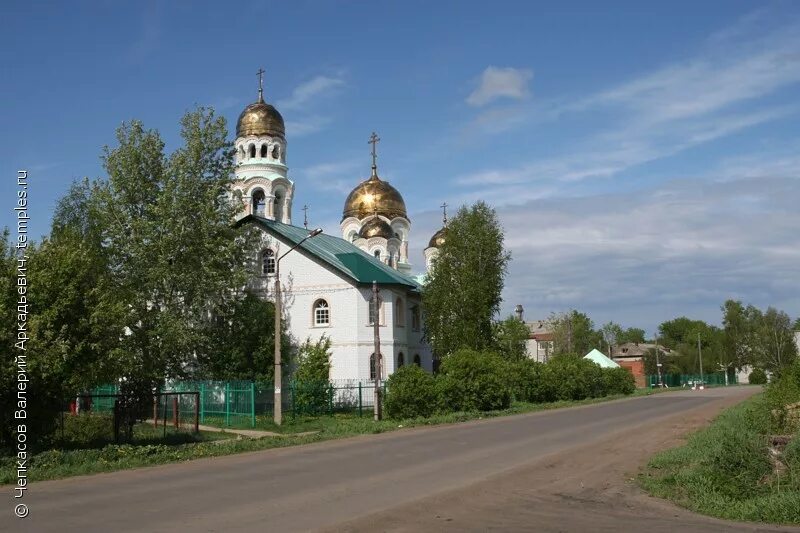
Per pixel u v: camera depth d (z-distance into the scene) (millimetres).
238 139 56188
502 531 10367
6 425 19641
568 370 57656
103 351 21531
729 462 14047
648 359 122438
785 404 23984
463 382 40750
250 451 22922
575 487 14547
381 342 49875
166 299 40406
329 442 25453
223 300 43469
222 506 12336
